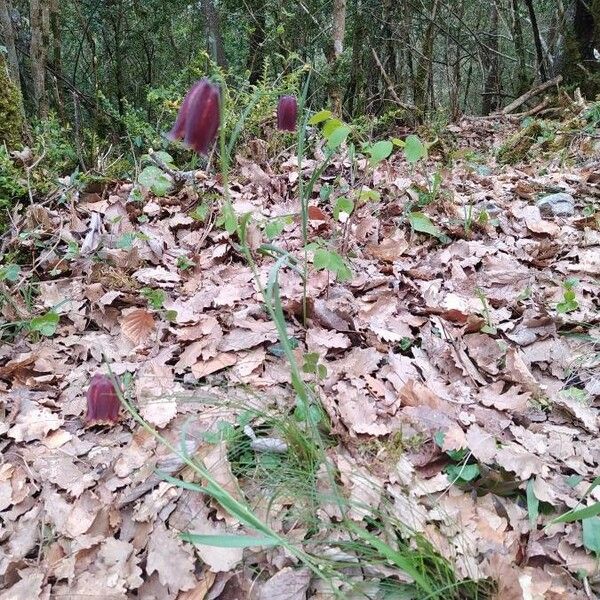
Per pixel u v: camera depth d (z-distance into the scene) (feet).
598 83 6.86
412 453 1.59
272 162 3.47
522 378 1.85
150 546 1.37
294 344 1.98
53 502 1.49
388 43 7.32
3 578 1.33
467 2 8.99
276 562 1.35
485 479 1.51
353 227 2.73
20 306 2.19
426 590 1.18
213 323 2.04
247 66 6.92
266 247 1.71
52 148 3.03
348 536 1.38
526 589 1.29
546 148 4.66
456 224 2.78
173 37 8.61
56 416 1.73
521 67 8.49
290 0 6.44
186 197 2.97
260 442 1.59
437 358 1.95
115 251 2.45
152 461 1.58
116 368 1.91
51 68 4.97
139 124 3.64
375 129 5.72
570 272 2.45
